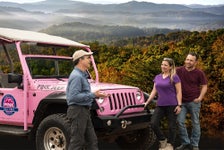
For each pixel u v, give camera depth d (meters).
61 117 5.18
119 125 5.32
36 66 6.25
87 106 4.61
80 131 4.53
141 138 6.55
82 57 4.55
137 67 42.62
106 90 5.50
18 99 5.99
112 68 59.47
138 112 5.93
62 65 6.93
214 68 46.72
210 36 61.59
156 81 5.78
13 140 9.37
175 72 5.71
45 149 5.31
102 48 66.88
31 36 6.50
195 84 6.14
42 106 5.45
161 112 5.74
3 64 6.66
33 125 5.62
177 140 8.05
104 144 8.73
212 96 43.88
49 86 5.75
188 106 6.16
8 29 6.89
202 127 41.84
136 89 6.11
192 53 6.11
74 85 4.45
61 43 6.50
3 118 6.20
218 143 13.20
